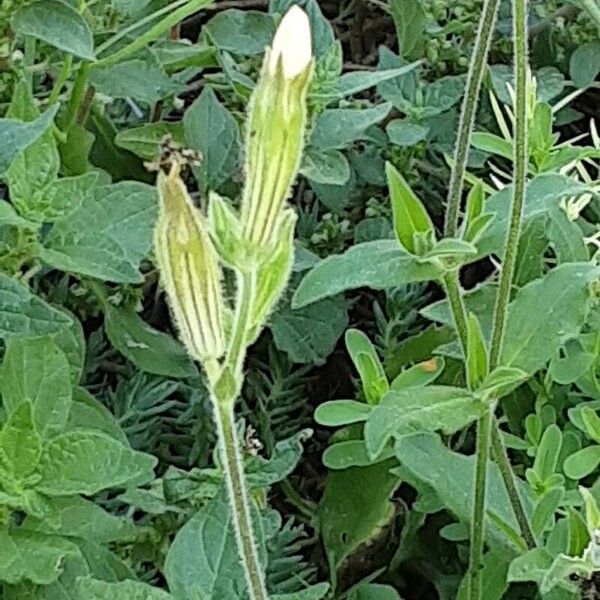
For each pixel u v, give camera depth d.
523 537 0.31
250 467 0.31
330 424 0.32
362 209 0.44
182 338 0.22
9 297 0.29
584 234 0.38
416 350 0.38
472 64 0.27
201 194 0.40
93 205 0.32
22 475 0.28
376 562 0.37
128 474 0.29
